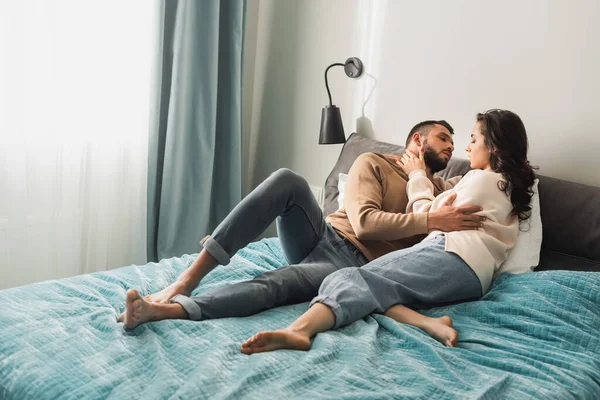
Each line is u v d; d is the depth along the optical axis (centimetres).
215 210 328
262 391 139
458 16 269
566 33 242
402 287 192
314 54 320
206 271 191
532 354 166
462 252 201
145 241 300
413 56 285
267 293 185
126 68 282
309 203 206
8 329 160
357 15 301
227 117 317
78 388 138
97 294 188
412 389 146
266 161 348
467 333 180
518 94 256
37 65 253
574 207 222
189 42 294
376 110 300
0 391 145
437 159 234
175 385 138
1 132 248
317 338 168
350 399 136
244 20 315
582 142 241
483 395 143
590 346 174
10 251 259
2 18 242
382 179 229
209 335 164
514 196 215
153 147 294
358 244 219
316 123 324
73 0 260
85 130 273
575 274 194
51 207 267
